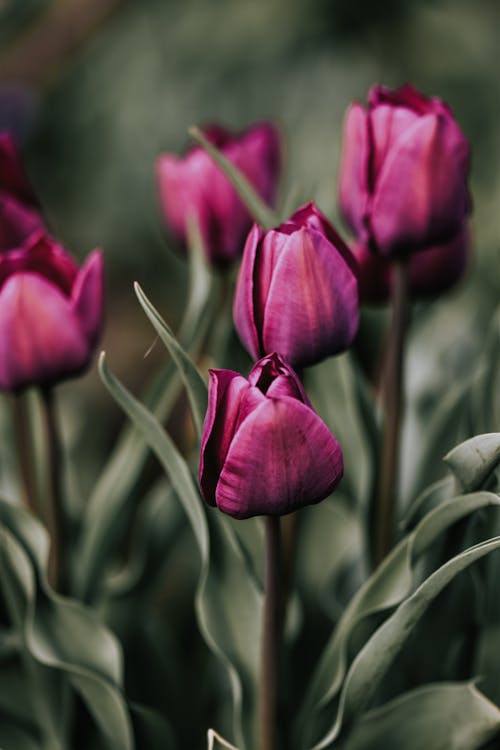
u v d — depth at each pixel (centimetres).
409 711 72
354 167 72
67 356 73
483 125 203
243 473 63
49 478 77
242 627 75
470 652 77
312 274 66
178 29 211
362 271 78
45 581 75
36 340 72
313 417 63
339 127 198
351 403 79
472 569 75
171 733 78
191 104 207
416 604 67
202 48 209
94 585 81
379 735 73
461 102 204
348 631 72
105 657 75
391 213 71
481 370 78
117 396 71
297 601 81
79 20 162
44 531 76
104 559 81
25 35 159
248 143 83
